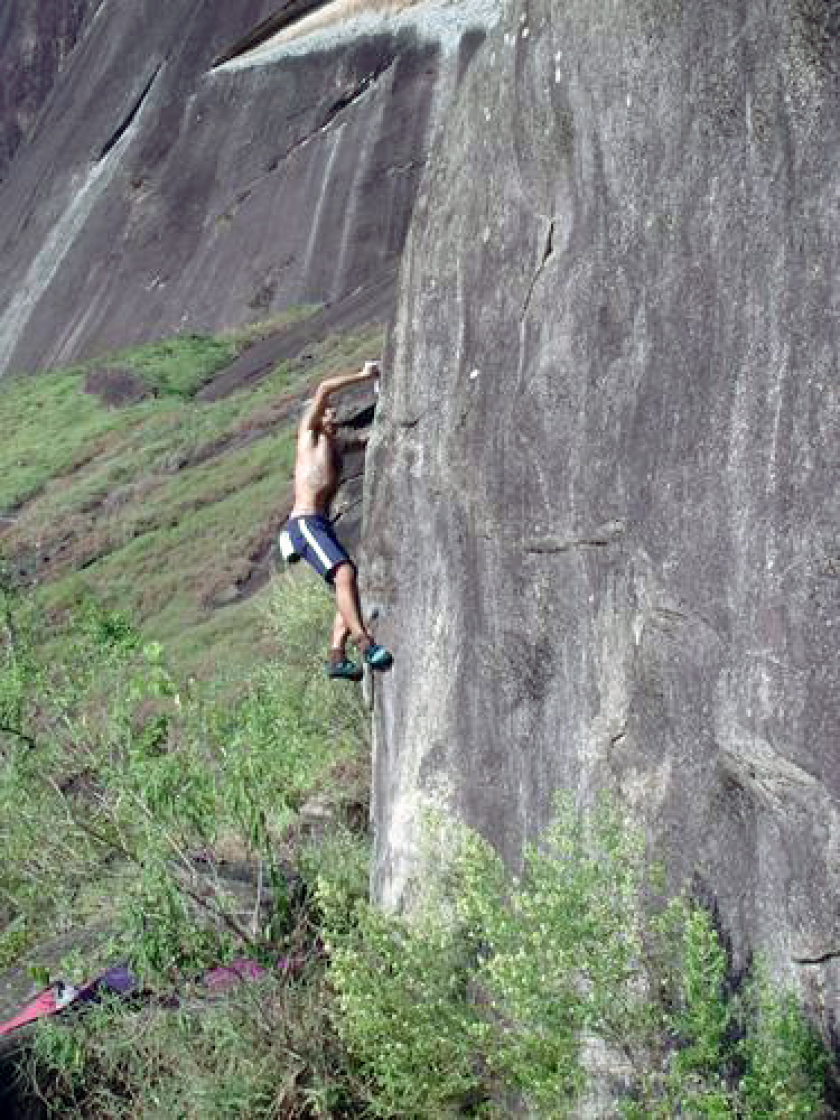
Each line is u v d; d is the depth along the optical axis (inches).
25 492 1723.7
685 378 254.8
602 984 242.8
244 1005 327.3
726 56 247.4
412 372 354.9
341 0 2439.7
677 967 244.5
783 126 232.8
